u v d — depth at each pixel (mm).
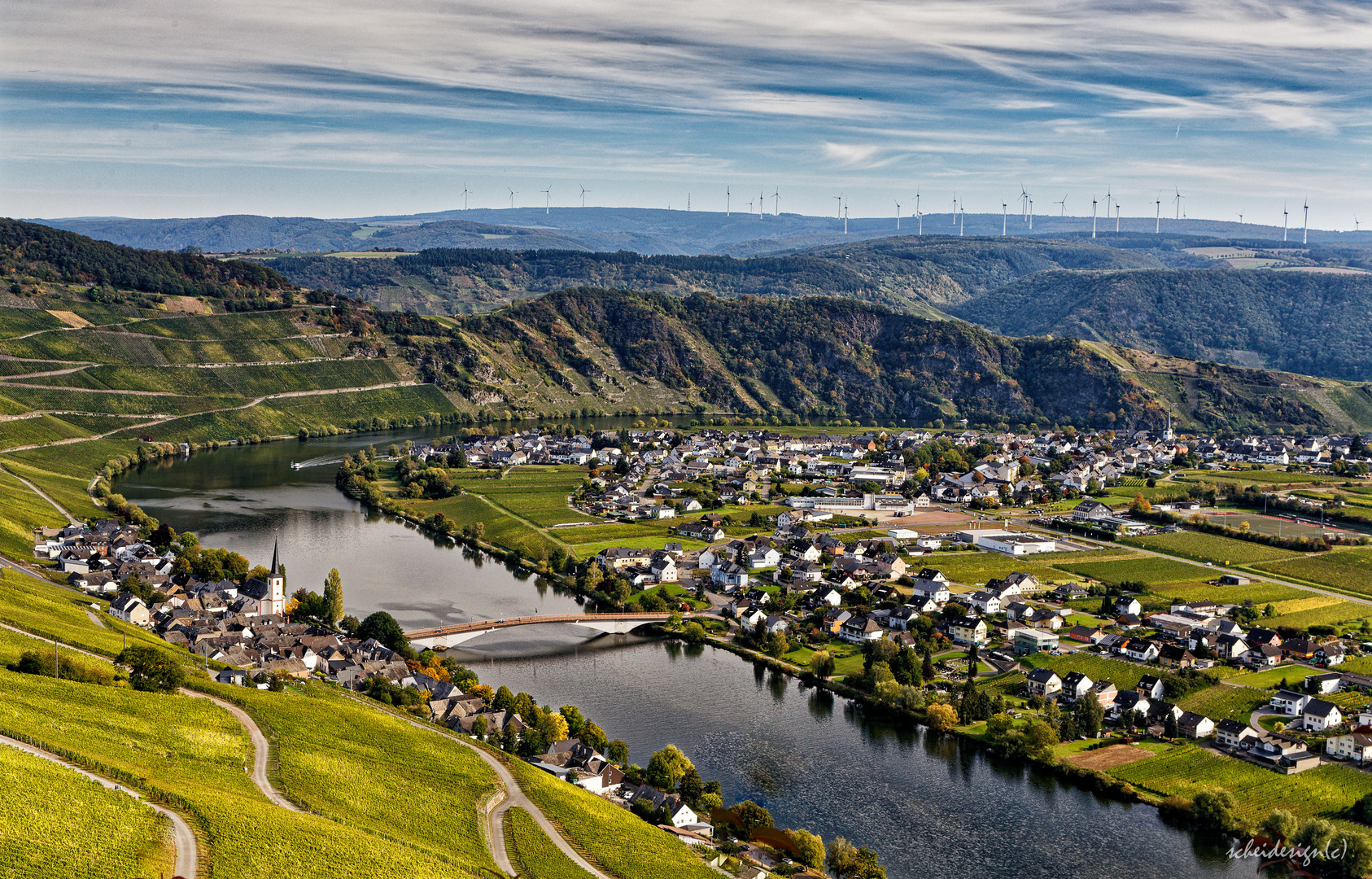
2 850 119375
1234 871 183000
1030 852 188375
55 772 137625
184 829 135000
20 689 171000
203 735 173250
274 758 172250
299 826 143000
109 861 122312
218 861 128125
